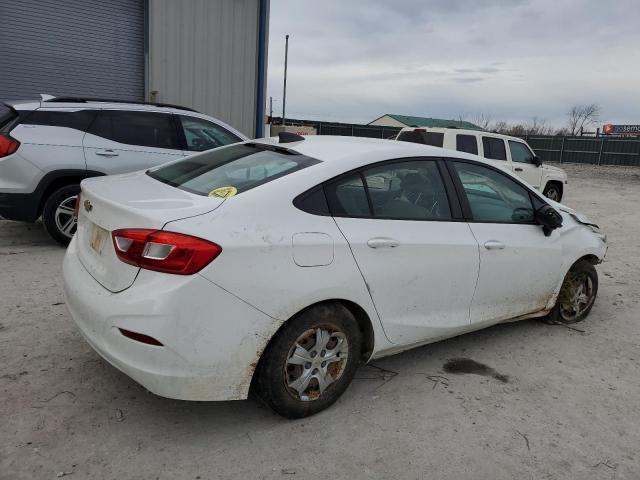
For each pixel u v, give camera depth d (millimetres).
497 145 11742
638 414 3305
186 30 11094
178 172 3422
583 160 33406
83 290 2754
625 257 7781
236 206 2699
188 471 2504
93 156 5977
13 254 5703
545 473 2670
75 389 3119
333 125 33531
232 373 2605
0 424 2732
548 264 4188
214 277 2488
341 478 2531
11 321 3961
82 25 10086
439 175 3623
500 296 3885
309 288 2756
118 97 10758
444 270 3424
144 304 2432
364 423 2992
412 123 60406
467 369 3764
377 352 3232
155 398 3090
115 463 2520
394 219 3248
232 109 12047
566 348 4246
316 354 2916
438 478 2578
